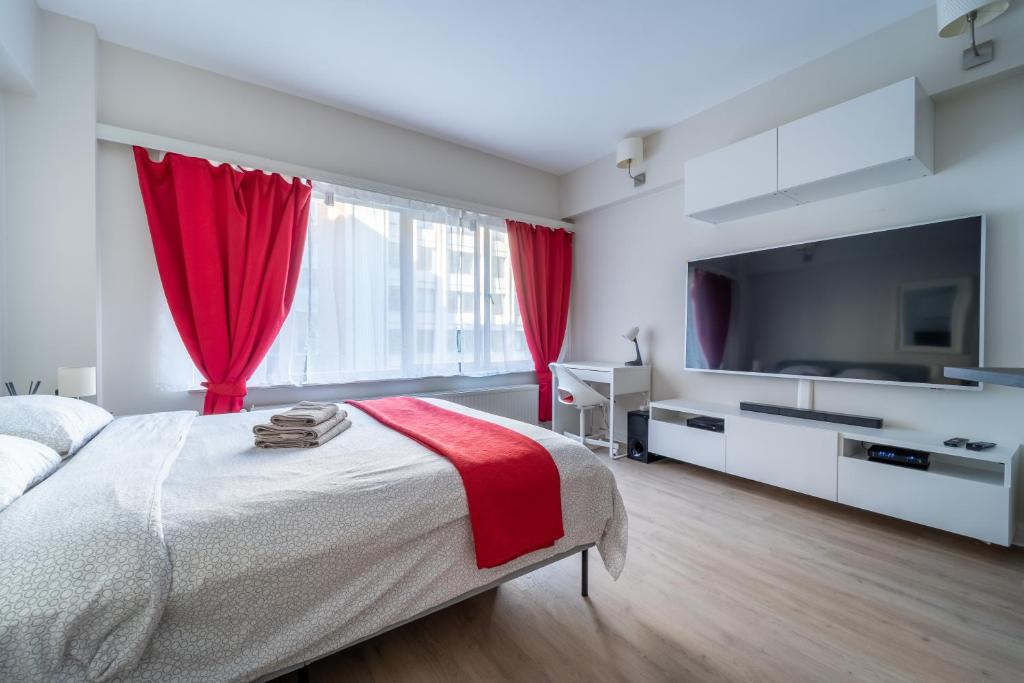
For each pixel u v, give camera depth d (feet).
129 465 4.12
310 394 10.08
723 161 9.14
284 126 9.64
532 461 4.83
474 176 12.71
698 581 5.83
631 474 10.36
